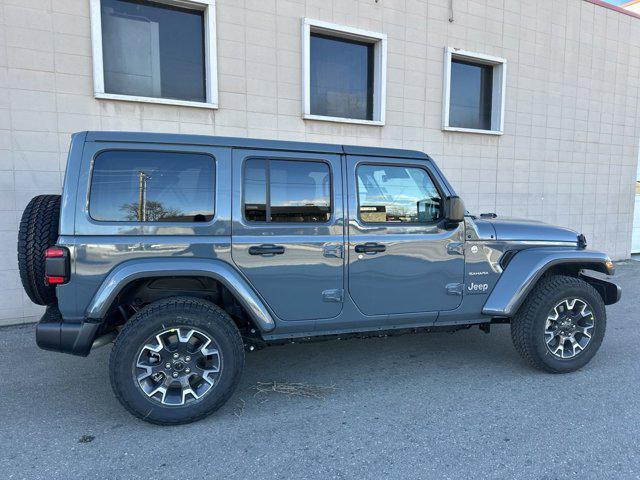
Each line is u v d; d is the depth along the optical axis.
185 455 2.62
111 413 3.15
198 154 3.02
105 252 2.80
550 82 9.03
